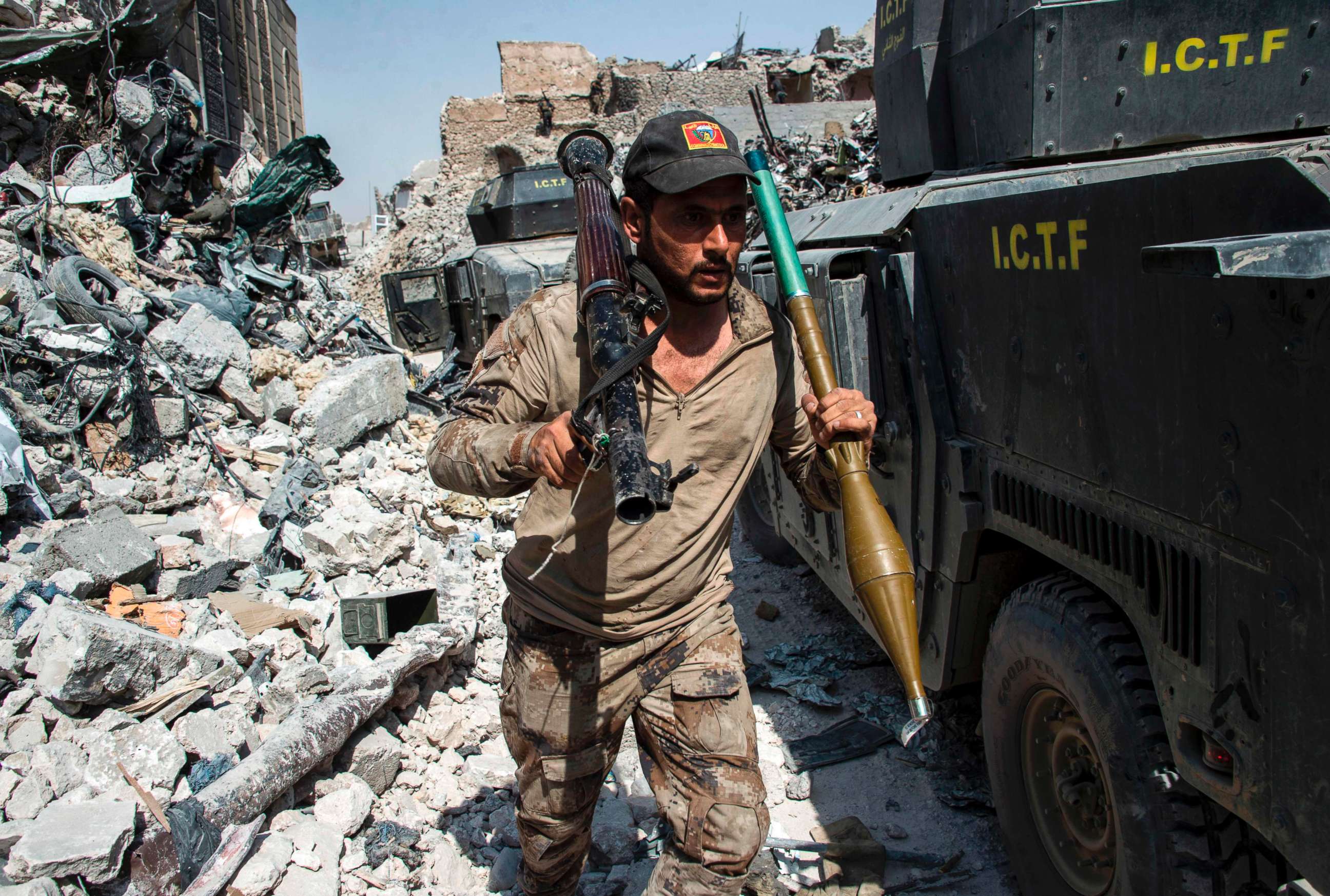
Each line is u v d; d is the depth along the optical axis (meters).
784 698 3.88
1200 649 1.83
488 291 10.29
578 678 2.06
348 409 6.30
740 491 2.06
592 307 1.66
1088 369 2.09
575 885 2.34
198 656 3.07
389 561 4.46
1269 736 1.65
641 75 27.12
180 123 9.69
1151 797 2.00
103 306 6.26
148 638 2.91
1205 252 1.40
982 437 2.61
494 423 1.94
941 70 3.76
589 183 1.88
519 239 11.43
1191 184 1.77
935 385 2.77
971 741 3.40
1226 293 1.65
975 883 2.82
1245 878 1.92
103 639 2.79
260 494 5.30
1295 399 1.52
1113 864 2.28
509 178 11.47
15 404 5.03
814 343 1.94
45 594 3.32
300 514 4.95
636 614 2.03
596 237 1.75
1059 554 2.30
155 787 2.62
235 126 15.57
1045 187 2.70
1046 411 2.28
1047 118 3.15
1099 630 2.17
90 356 5.37
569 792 2.12
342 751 3.03
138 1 8.95
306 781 2.90
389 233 29.56
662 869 2.04
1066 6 3.02
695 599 2.08
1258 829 1.71
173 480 5.10
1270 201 1.67
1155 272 1.59
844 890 2.74
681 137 1.73
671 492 1.48
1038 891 2.56
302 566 4.52
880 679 3.95
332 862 2.62
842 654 4.17
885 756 3.44
